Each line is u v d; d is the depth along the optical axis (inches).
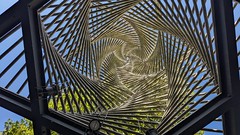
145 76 577.9
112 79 583.8
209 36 276.1
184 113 313.7
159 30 437.1
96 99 412.2
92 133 217.2
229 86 203.3
